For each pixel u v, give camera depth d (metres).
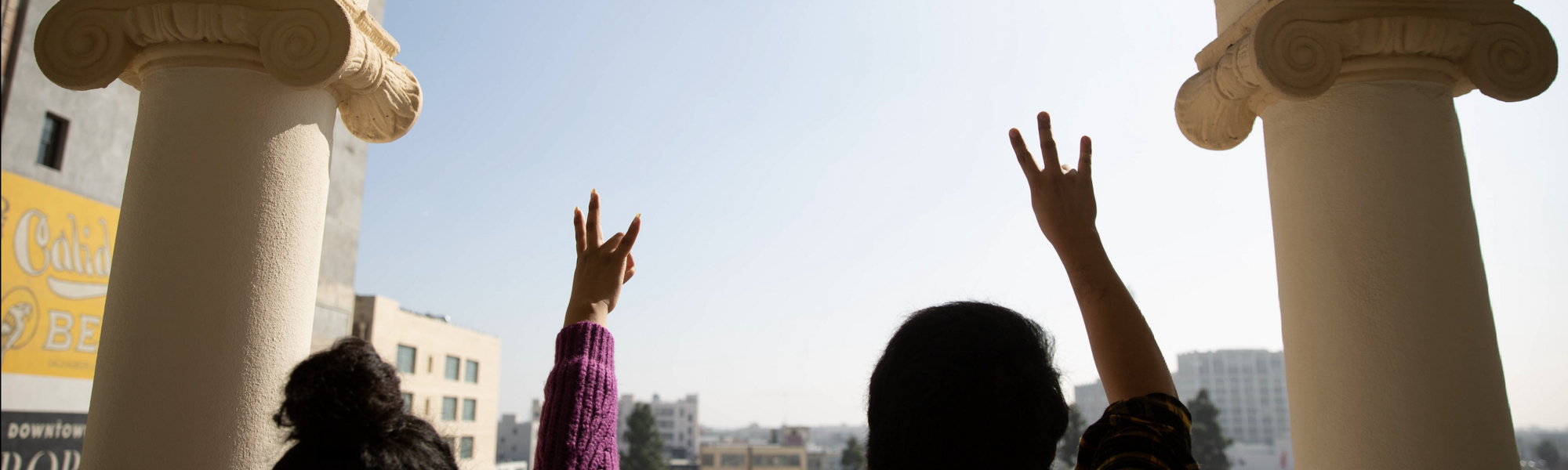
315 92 3.13
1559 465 24.02
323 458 1.51
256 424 2.80
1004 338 1.25
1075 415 17.84
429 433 1.66
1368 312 2.88
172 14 2.93
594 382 1.75
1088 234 1.57
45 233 13.66
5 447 12.66
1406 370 2.80
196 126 2.96
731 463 76.00
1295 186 3.11
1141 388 1.43
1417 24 2.99
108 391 2.79
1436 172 2.98
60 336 13.78
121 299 2.86
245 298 2.86
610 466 1.69
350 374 1.57
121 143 15.32
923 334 1.27
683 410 130.88
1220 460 37.78
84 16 2.99
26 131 13.54
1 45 13.37
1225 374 76.69
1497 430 2.80
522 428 96.31
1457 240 2.94
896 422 1.23
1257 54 3.03
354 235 21.94
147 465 2.72
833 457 85.88
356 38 3.07
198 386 2.77
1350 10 3.01
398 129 3.51
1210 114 3.50
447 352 40.69
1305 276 3.03
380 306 33.75
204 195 2.90
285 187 2.99
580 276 1.95
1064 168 1.65
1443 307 2.86
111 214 14.98
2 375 12.71
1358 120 3.03
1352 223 2.96
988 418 1.18
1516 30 3.07
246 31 3.00
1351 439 2.83
